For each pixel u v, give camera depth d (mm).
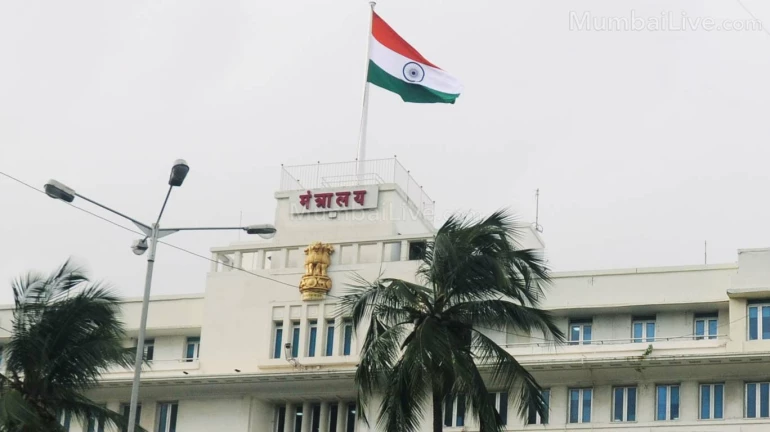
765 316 65062
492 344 49031
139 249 48375
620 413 66375
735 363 64250
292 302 71562
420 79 74625
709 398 65125
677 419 65188
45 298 53188
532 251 51250
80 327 52625
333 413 70562
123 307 75875
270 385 70688
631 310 67938
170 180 46938
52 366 52156
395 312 49812
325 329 70500
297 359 70062
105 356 52812
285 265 72875
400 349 49094
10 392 50094
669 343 65812
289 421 71438
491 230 49719
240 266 74250
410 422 48312
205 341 72562
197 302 75062
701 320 67188
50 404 52531
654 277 67812
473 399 48062
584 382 67000
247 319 72250
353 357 69188
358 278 70375
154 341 75625
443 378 48281
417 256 69938
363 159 73875
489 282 49125
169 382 72000
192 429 72062
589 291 68438
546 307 68562
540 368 66750
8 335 76000
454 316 49438
